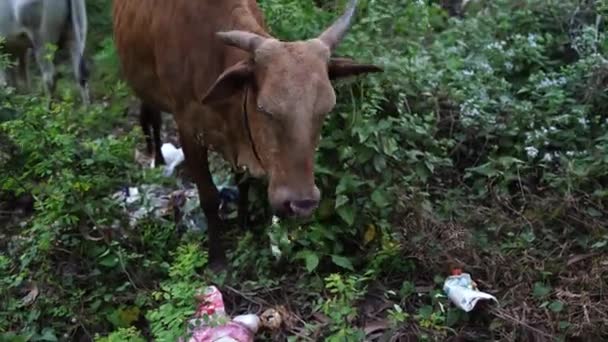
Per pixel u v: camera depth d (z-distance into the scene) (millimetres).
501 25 4512
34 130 3408
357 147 3400
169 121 4879
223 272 3324
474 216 3492
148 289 3289
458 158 3850
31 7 4602
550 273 3238
